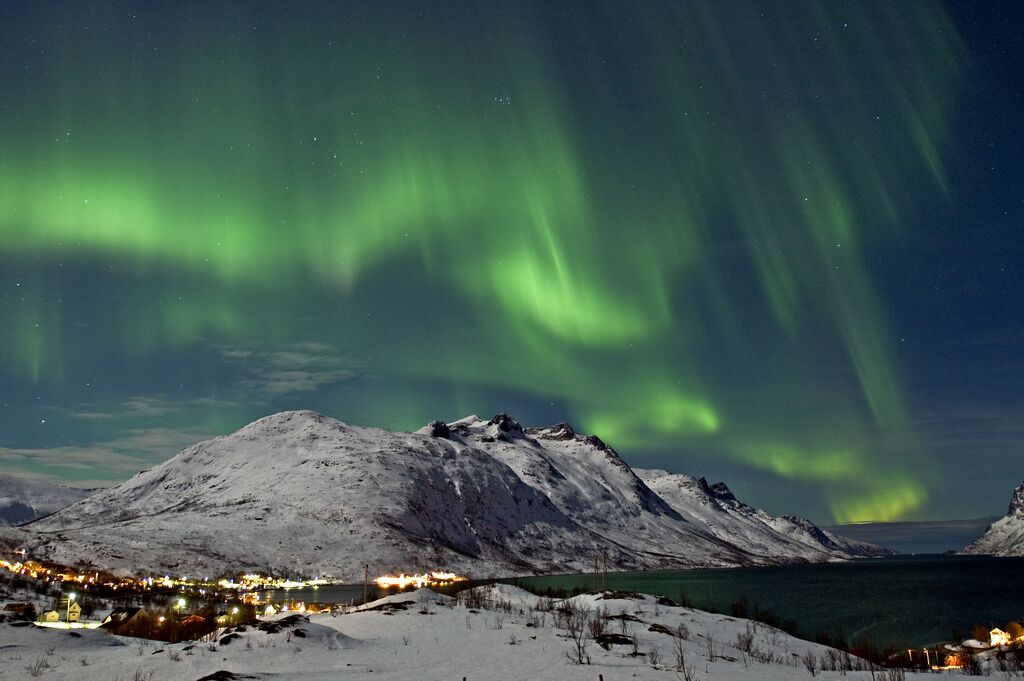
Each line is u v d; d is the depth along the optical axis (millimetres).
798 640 44594
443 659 30125
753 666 31125
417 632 37875
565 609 47344
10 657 29828
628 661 29609
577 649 31844
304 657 29906
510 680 25266
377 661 29531
